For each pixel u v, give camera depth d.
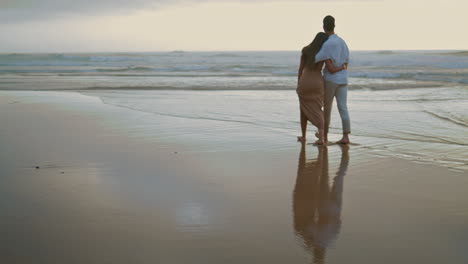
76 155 4.40
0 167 3.87
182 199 2.97
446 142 5.16
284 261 2.03
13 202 2.87
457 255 2.09
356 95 10.98
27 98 10.56
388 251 2.14
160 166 3.95
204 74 21.88
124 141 5.22
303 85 5.12
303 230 2.42
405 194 3.11
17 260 2.02
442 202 2.92
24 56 43.44
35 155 4.39
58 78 18.47
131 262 2.01
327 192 3.18
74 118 7.24
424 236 2.33
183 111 8.16
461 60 31.22
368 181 3.48
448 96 10.48
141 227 2.44
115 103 9.50
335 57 5.04
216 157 4.36
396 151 4.66
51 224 2.48
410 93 11.37
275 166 3.99
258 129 6.18
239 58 51.97
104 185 3.30
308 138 5.54
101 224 2.48
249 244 2.22
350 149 4.80
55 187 3.23
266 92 12.07
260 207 2.83
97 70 26.09
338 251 2.14
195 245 2.21
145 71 25.48
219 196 3.05
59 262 2.00
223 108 8.59
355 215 2.68
